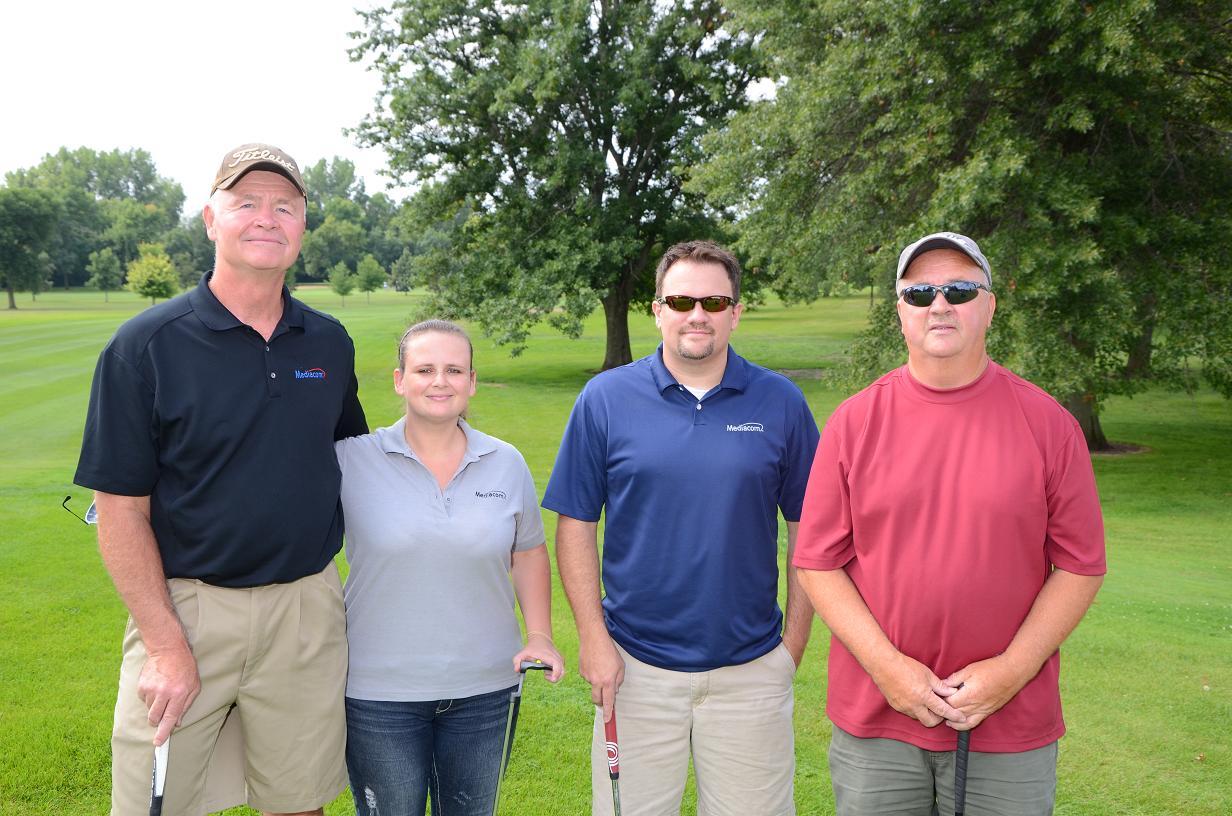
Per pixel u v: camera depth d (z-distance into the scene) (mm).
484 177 28109
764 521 2676
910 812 2357
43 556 6984
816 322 52812
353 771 2672
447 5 26625
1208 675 5059
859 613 2318
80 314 66750
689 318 2592
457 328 2660
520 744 4008
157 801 2287
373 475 2633
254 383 2404
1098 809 3518
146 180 188875
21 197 93000
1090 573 2203
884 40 12789
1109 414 22047
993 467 2201
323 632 2555
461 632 2596
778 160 15383
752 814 2730
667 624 2680
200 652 2436
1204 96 13555
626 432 2660
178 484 2395
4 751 3746
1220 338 12172
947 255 2227
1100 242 12672
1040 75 12148
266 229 2373
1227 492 13312
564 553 2770
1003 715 2248
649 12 27391
